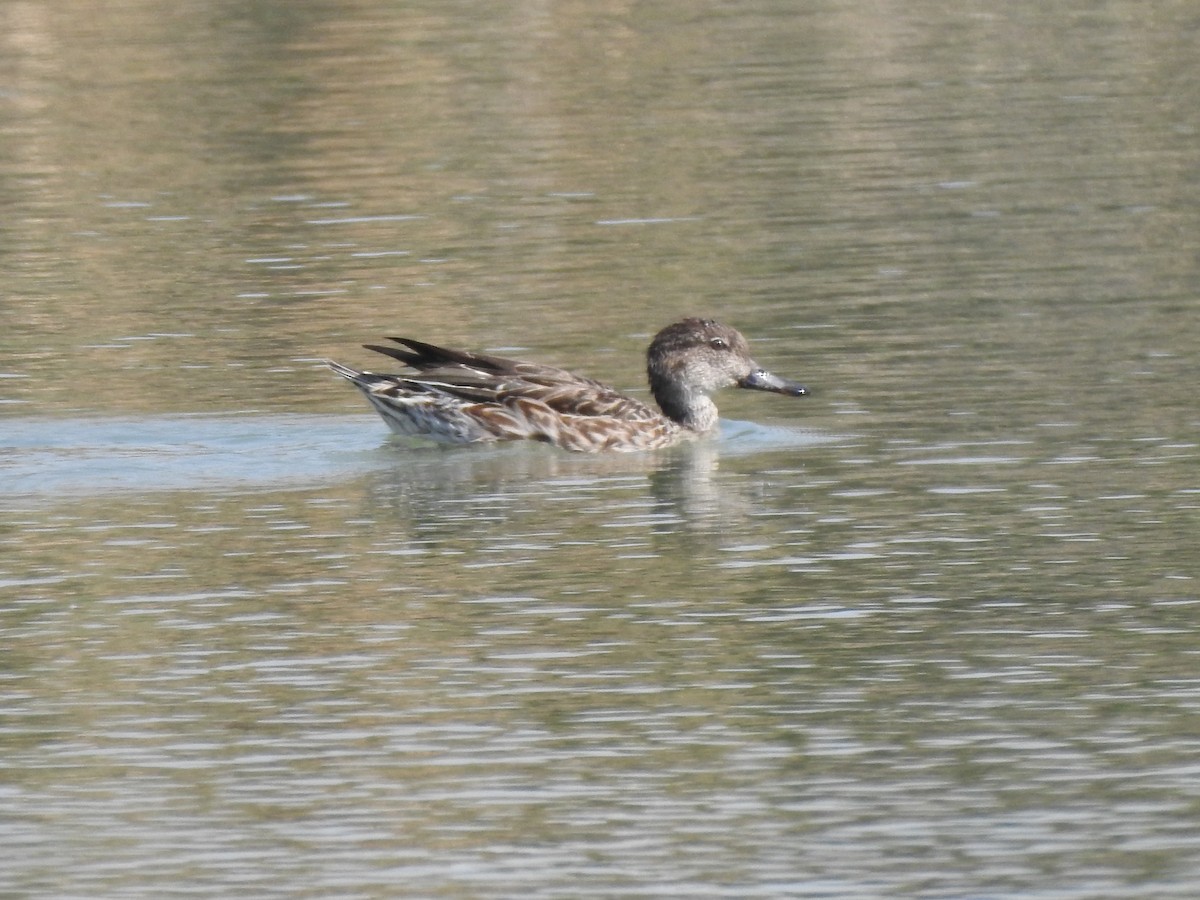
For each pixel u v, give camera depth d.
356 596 14.02
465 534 15.45
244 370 20.34
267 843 10.40
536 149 29.78
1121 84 32.84
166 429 18.44
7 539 15.37
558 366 20.42
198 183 28.31
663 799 10.77
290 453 17.80
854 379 19.62
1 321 22.33
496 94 33.06
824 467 17.12
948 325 21.25
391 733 11.70
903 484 16.44
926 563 14.45
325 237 25.64
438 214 26.52
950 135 29.98
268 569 14.62
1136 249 23.88
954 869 9.95
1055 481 16.27
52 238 25.89
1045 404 18.44
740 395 19.75
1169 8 38.69
